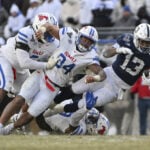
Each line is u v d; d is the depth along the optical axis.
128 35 34.19
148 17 48.50
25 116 33.22
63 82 33.47
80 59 33.19
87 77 33.03
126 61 34.12
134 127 47.66
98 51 48.06
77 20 50.03
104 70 34.53
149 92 45.94
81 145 28.05
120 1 49.78
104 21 49.16
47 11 50.28
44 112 35.28
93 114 35.94
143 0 48.81
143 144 28.42
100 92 34.19
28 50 33.16
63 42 33.12
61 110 34.44
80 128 35.47
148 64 34.19
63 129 35.56
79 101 33.84
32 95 33.34
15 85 35.56
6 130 33.09
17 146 27.62
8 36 51.62
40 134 35.56
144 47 33.72
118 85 34.41
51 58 33.06
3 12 54.41
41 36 32.78
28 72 35.38
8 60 34.34
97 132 36.16
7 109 33.00
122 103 47.75
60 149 27.00
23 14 52.97
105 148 27.30
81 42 32.84
